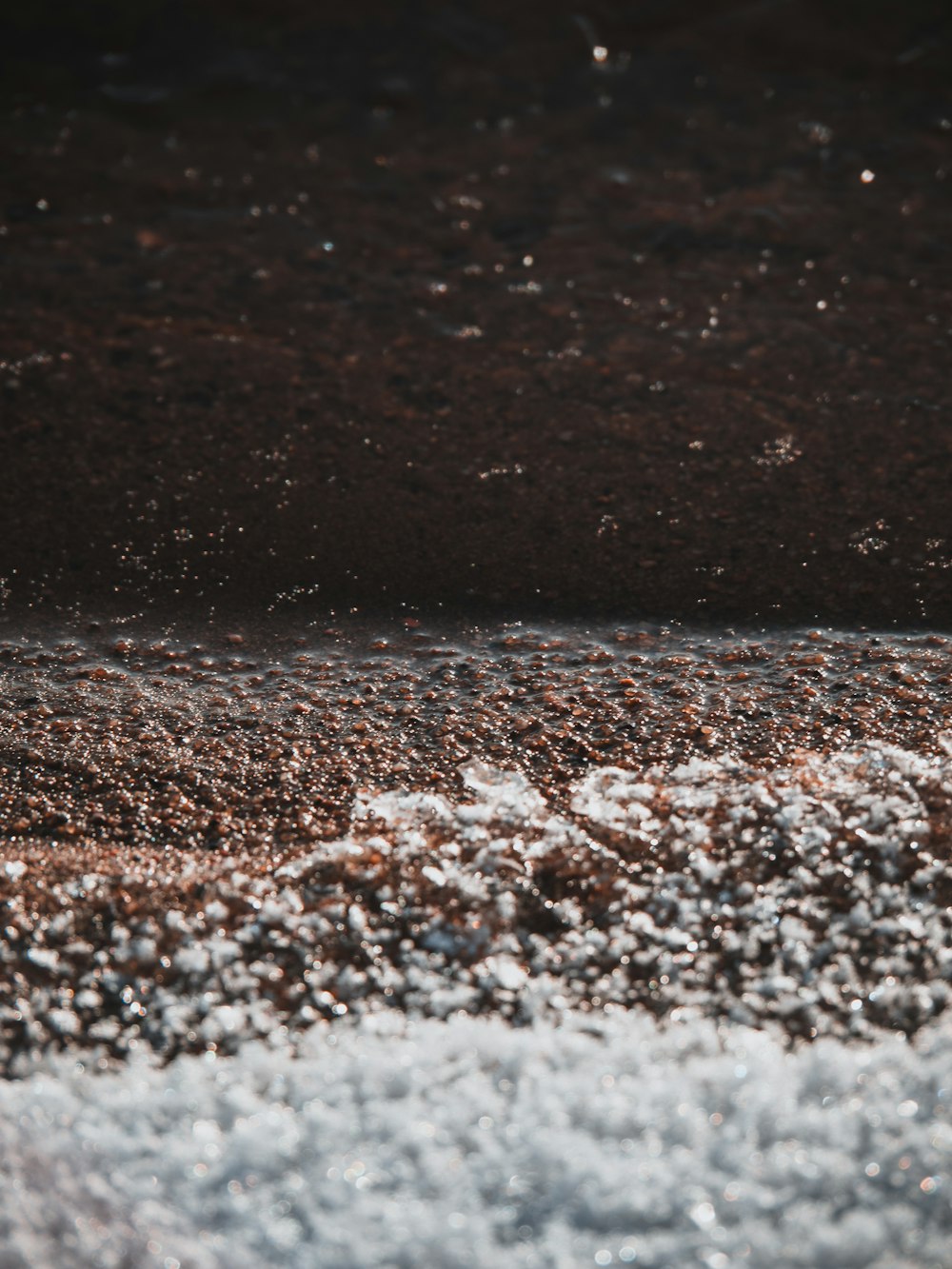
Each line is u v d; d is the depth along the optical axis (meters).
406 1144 2.00
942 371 2.55
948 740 2.20
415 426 2.51
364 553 2.39
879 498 2.42
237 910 2.11
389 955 2.09
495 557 2.39
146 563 2.39
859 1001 2.06
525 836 2.15
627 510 2.42
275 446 2.49
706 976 2.08
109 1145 2.01
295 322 2.64
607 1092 2.02
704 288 2.67
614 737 2.23
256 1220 1.98
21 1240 1.97
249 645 2.32
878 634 2.31
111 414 2.53
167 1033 2.06
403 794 2.19
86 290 2.68
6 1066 2.04
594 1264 1.96
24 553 2.39
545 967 2.08
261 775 2.21
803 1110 2.01
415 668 2.30
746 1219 1.97
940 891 2.10
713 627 2.32
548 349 2.60
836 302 2.64
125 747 2.23
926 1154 1.99
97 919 2.11
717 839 2.14
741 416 2.51
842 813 2.14
